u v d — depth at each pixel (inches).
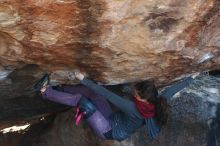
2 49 130.3
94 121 156.8
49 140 211.5
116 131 156.4
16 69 145.6
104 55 135.3
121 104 146.9
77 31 123.5
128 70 144.6
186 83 161.0
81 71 145.3
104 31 124.3
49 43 127.0
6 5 111.5
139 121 151.6
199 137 185.9
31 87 163.6
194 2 122.2
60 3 113.3
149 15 121.9
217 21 132.3
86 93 159.0
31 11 114.8
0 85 157.6
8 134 223.5
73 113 201.9
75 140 200.7
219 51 144.9
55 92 154.9
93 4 114.9
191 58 143.2
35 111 197.0
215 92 193.6
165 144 185.2
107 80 151.1
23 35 123.3
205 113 187.5
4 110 186.7
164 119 151.4
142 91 145.9
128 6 117.6
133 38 128.5
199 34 133.9
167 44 132.5
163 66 144.9
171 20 125.5
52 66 142.6
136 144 183.6
